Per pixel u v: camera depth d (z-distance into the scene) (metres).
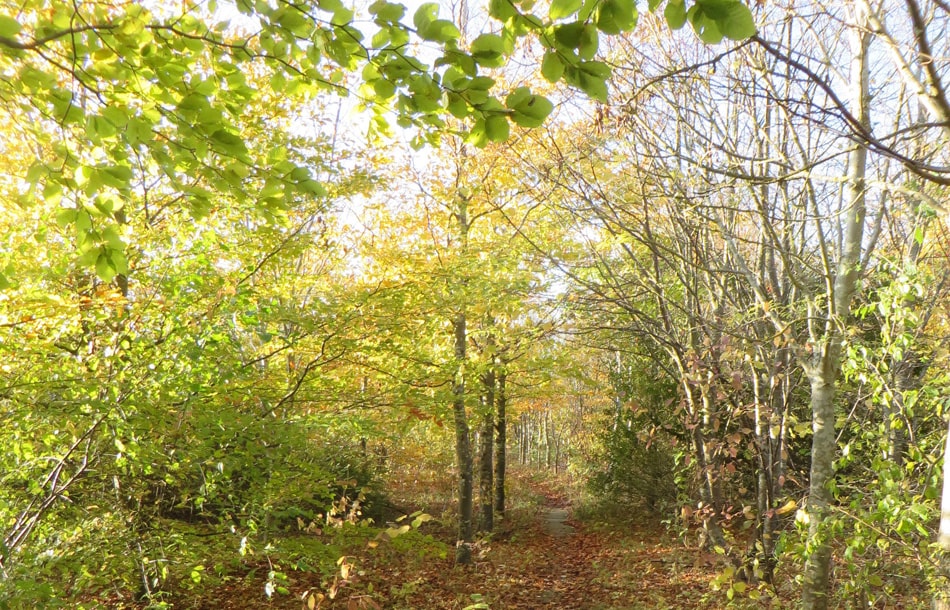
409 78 2.21
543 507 18.66
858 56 4.34
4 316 3.93
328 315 5.70
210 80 2.58
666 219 7.68
